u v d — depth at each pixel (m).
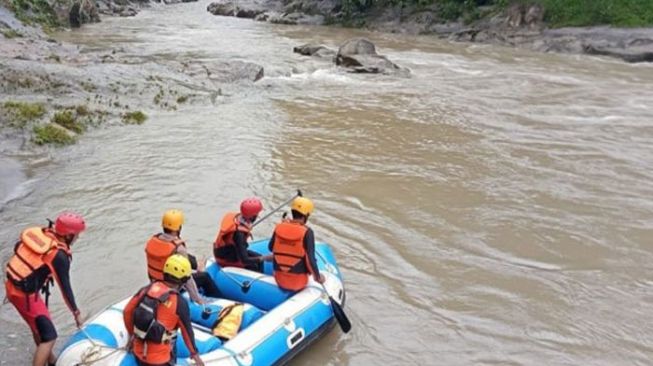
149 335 5.14
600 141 15.39
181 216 6.29
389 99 19.61
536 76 24.62
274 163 13.01
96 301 7.62
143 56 24.66
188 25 41.12
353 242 9.51
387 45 33.38
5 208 10.24
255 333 6.13
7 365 6.29
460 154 14.00
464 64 27.36
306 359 6.67
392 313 7.65
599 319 7.67
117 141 14.05
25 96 15.99
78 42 29.67
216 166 12.66
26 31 30.38
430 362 6.74
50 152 12.96
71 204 10.50
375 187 11.82
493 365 6.73
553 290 8.32
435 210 10.84
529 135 15.78
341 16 43.06
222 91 19.59
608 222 10.50
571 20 34.00
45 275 5.62
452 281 8.48
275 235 6.84
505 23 35.50
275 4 50.91
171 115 16.58
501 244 9.63
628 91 21.98
